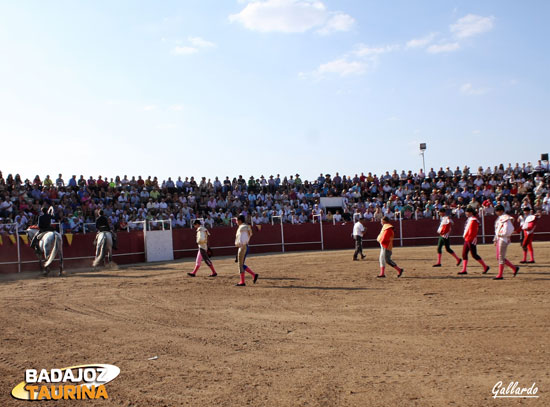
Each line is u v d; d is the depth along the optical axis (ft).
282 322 30.55
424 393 18.11
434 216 104.99
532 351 22.88
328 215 107.86
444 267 55.21
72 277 57.31
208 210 105.40
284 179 123.65
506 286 40.27
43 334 28.89
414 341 25.18
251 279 50.88
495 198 110.73
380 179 125.49
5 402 18.74
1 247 72.38
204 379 20.47
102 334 28.60
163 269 64.54
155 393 19.08
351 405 17.24
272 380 20.06
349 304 35.60
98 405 18.16
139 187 105.19
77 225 82.89
